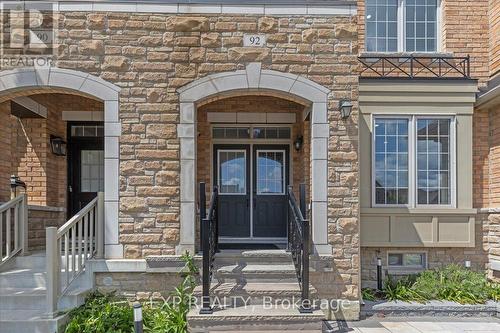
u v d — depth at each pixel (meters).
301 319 4.81
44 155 7.26
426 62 7.84
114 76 5.95
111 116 5.92
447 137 7.51
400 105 7.36
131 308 5.42
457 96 7.38
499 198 7.28
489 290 6.71
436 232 7.26
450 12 7.90
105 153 5.89
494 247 7.30
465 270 7.13
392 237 7.23
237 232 8.20
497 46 7.59
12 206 5.82
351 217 6.00
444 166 7.50
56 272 4.99
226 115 8.02
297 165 8.19
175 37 6.02
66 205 7.72
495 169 7.41
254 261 6.00
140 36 5.99
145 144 5.92
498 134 7.33
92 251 5.86
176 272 5.76
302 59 6.06
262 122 8.06
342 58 6.09
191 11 6.03
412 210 7.25
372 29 8.14
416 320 6.07
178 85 5.98
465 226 7.29
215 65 6.01
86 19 5.95
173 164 5.93
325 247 5.95
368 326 5.75
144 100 5.95
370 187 7.29
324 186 6.01
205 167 7.98
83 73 5.91
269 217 8.24
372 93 7.36
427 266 7.42
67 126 7.87
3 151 6.23
